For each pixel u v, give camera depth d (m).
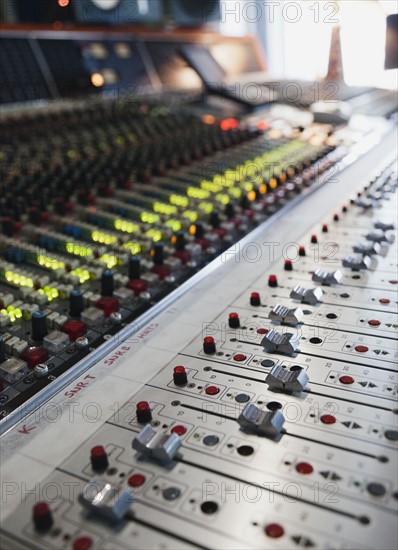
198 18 10.62
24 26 8.02
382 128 7.33
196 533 1.56
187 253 3.47
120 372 2.36
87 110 7.39
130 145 6.15
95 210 4.12
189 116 7.66
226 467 1.79
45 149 5.77
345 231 3.90
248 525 1.57
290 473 1.76
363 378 2.22
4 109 6.99
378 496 1.65
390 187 4.89
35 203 4.12
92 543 1.53
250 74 10.92
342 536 1.52
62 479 1.78
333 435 1.91
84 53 8.46
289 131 7.09
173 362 2.42
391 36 4.53
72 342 2.59
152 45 9.55
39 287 2.98
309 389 2.18
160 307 2.92
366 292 2.95
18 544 1.55
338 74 10.12
